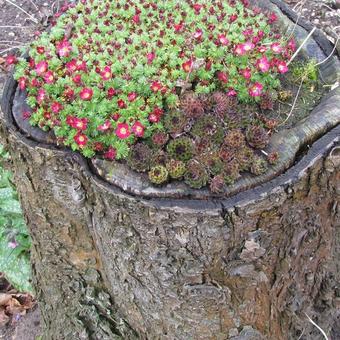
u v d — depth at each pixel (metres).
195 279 2.03
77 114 1.99
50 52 2.21
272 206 1.86
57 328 2.77
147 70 2.07
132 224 1.94
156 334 2.36
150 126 1.99
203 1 2.44
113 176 1.90
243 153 1.89
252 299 2.16
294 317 2.43
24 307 3.38
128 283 2.24
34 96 2.18
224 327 2.20
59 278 2.56
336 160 1.92
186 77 2.10
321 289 2.47
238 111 2.06
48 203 2.24
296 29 2.49
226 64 2.14
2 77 4.12
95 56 2.15
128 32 2.31
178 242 1.92
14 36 4.70
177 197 1.84
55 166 2.05
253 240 1.94
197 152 1.91
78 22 2.36
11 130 2.11
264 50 2.15
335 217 2.21
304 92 2.24
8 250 3.22
